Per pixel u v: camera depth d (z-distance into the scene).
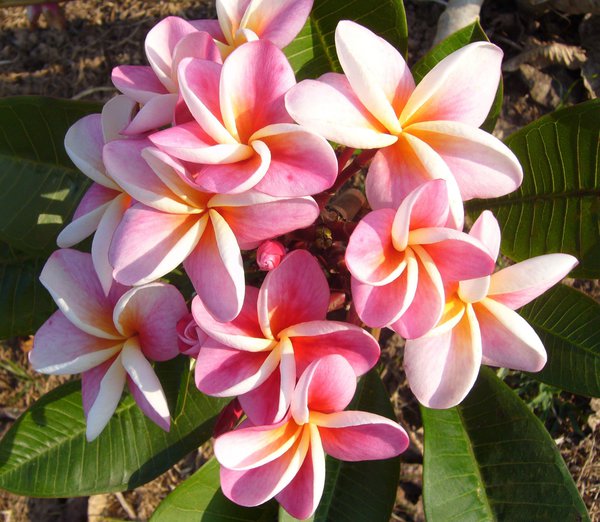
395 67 0.27
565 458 0.47
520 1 0.51
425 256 0.25
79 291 0.29
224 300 0.24
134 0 0.57
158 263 0.25
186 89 0.24
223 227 0.25
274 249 0.27
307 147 0.24
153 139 0.23
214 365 0.26
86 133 0.30
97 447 0.38
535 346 0.27
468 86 0.27
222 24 0.29
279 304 0.26
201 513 0.36
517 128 0.50
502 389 0.36
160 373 0.36
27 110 0.39
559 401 0.48
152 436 0.38
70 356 0.29
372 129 0.26
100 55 0.56
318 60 0.39
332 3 0.36
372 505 0.36
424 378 0.27
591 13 0.49
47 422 0.39
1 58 0.57
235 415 0.29
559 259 0.27
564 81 0.51
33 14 0.50
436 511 0.35
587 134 0.35
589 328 0.37
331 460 0.37
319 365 0.24
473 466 0.36
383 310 0.25
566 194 0.37
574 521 0.33
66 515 0.53
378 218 0.25
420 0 0.53
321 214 0.33
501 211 0.39
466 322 0.27
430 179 0.26
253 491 0.26
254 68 0.25
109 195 0.30
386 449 0.26
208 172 0.24
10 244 0.40
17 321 0.41
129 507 0.51
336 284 0.33
